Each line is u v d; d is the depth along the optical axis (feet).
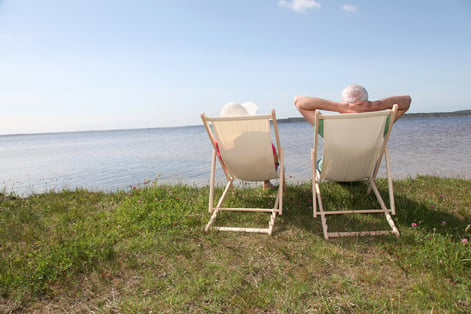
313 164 10.51
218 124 10.18
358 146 9.87
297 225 10.71
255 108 12.78
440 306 6.21
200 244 9.37
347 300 6.49
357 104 10.69
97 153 68.90
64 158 60.70
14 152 98.32
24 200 15.31
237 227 10.73
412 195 13.38
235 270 7.87
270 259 8.41
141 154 58.80
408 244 8.86
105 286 7.46
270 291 6.87
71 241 9.45
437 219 10.58
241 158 10.87
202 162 39.73
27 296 7.13
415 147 41.68
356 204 12.29
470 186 14.79
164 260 8.54
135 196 13.78
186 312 6.40
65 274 7.94
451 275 7.22
